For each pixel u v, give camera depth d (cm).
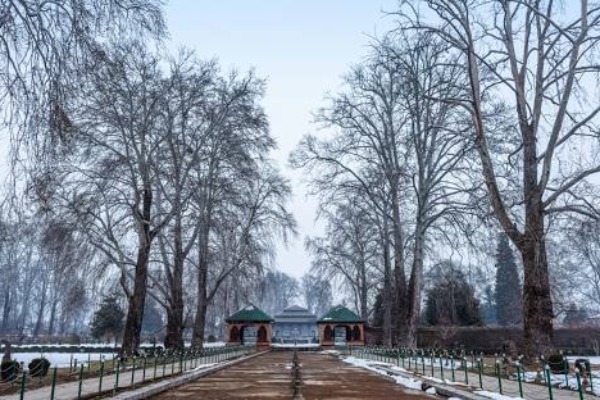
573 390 1599
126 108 3538
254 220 4991
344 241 5853
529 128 2595
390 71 3572
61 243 3266
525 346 2397
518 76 2666
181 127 4003
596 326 6059
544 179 2481
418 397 1664
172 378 2108
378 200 4578
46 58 1209
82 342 7512
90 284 3703
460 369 2581
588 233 2503
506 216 2553
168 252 4494
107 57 1416
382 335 6512
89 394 1501
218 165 4450
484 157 2608
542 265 2417
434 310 6191
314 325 11369
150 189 3738
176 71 3866
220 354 4094
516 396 1450
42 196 1357
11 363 1938
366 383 2150
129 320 3500
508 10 2628
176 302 4184
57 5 1266
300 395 1719
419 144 3981
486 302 10462
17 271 8294
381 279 6494
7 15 1175
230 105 4297
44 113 1206
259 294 5606
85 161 3512
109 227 3553
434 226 4078
